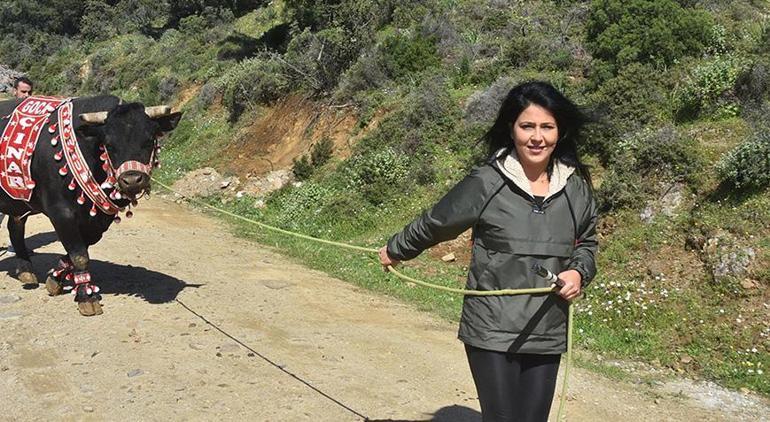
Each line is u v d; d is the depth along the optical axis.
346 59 19.86
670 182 10.71
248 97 22.45
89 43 47.69
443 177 14.23
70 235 6.97
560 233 3.38
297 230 14.20
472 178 3.45
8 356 6.01
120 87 36.53
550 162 3.45
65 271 7.55
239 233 13.43
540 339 3.39
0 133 7.20
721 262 8.81
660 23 14.12
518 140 3.34
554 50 16.58
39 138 6.89
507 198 3.38
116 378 5.64
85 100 6.97
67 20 53.00
